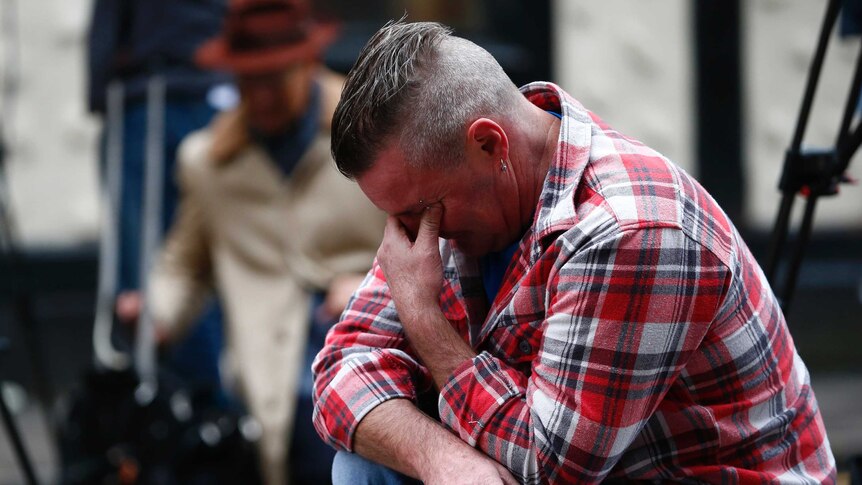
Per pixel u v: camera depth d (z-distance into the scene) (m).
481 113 5.85
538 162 6.04
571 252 5.69
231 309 10.87
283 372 10.62
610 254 5.59
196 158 11.17
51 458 14.99
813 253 18.80
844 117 7.30
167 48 13.19
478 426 5.94
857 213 18.83
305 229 10.82
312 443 10.59
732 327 5.82
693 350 5.72
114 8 13.27
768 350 6.00
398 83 5.78
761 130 18.78
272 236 10.88
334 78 11.43
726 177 18.81
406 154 5.82
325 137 10.88
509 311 6.00
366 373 6.37
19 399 16.80
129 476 10.10
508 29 18.25
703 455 5.96
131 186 13.23
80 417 10.24
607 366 5.64
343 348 6.60
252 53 10.59
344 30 17.27
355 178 6.00
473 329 6.42
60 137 17.73
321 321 10.74
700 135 18.73
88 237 17.86
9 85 15.44
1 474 14.36
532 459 5.80
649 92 18.62
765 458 6.06
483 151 5.85
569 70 18.47
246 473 10.32
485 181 5.92
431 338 6.11
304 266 10.80
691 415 5.90
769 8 18.58
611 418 5.67
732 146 18.78
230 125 11.02
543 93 6.27
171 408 10.13
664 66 18.59
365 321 6.61
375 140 5.82
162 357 11.54
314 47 10.78
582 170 5.85
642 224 5.59
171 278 11.41
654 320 5.59
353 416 6.27
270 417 10.52
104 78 13.32
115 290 13.16
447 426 6.11
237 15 10.65
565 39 18.41
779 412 6.11
